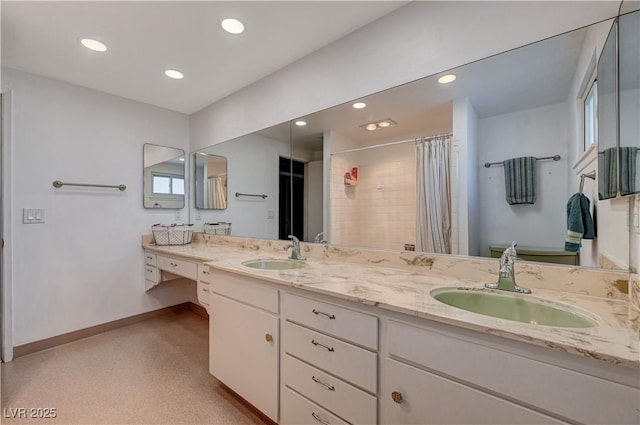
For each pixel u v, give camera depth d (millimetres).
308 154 2150
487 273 1404
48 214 2361
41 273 2328
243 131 2648
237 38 1909
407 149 1679
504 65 1367
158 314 3082
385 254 1761
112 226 2736
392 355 1066
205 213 3139
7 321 2148
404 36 1653
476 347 889
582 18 1182
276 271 1627
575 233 1201
